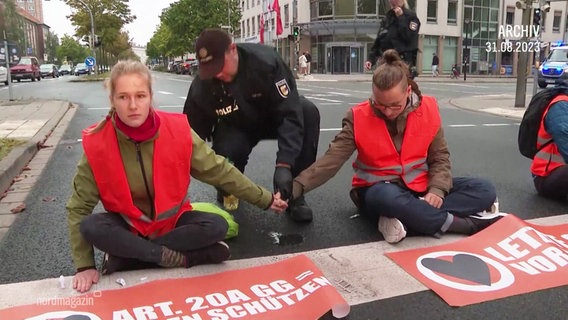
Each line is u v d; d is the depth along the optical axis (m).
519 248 2.92
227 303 2.36
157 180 2.60
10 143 6.45
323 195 4.36
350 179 4.95
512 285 2.55
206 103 3.48
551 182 3.99
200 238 2.67
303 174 3.28
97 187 2.58
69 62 101.19
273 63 3.32
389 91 3.00
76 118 10.13
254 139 3.88
